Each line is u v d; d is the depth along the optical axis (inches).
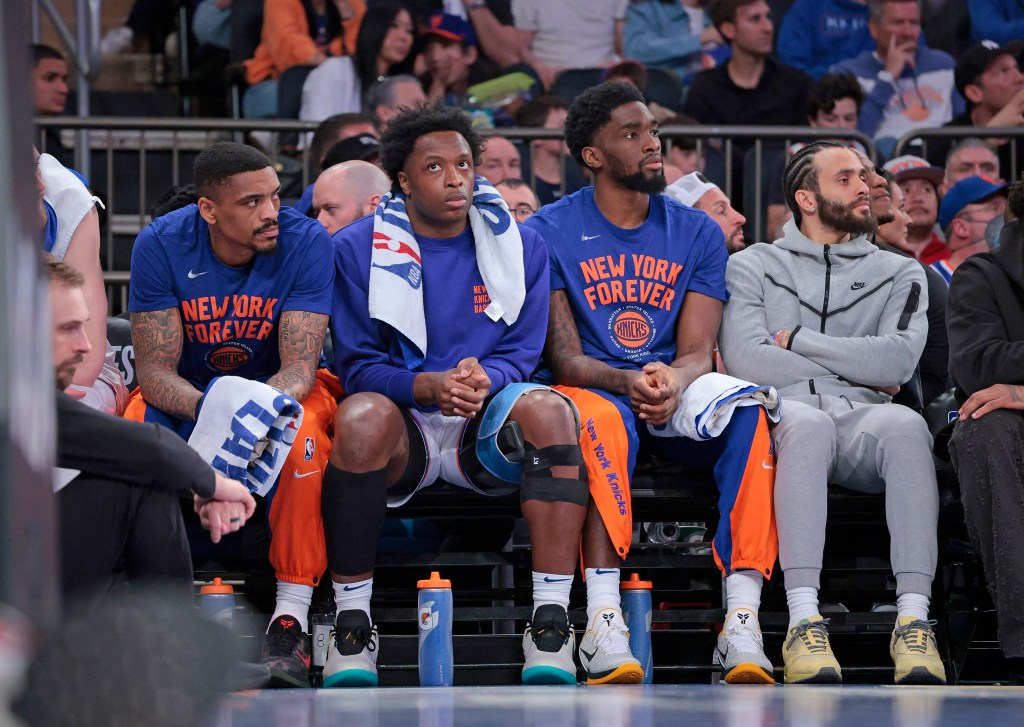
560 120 813.9
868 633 471.5
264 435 381.1
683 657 462.9
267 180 414.3
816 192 476.7
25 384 73.3
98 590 300.7
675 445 442.6
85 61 786.8
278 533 394.6
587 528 402.3
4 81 72.4
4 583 71.2
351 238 442.0
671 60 932.6
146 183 802.8
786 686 358.0
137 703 81.8
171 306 422.0
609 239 466.9
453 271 440.8
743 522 410.0
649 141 460.4
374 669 390.0
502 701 258.8
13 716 80.1
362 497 388.8
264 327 427.5
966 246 730.2
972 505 411.8
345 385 431.5
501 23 921.5
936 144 813.9
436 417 422.3
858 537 477.1
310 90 868.6
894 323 464.8
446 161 432.5
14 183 72.7
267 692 321.1
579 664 440.1
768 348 456.8
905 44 918.4
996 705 240.1
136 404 423.2
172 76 954.1
